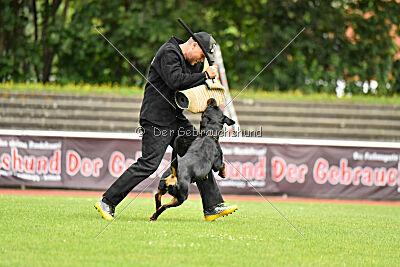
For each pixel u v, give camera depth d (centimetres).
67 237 595
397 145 1482
